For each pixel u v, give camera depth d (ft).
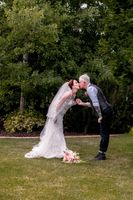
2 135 50.80
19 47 50.57
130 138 50.57
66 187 28.45
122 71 37.60
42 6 52.90
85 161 36.78
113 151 41.91
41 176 31.07
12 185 28.50
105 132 37.86
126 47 36.88
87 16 54.65
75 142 46.88
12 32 49.93
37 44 51.49
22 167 33.55
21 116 53.47
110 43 37.63
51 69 54.13
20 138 48.70
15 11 49.83
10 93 54.85
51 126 38.40
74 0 56.34
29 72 52.80
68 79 54.03
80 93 52.80
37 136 50.62
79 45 55.77
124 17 36.19
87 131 54.75
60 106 38.17
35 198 25.82
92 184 29.40
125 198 26.45
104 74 53.42
